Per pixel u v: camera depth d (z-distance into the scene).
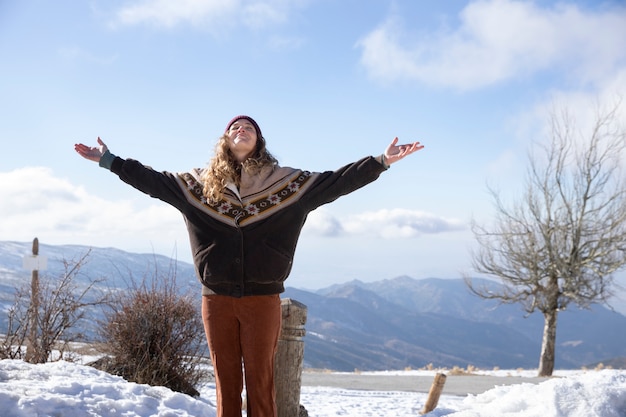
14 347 8.65
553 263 24.70
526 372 25.27
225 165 4.04
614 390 4.96
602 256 24.52
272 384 4.13
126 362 8.98
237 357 4.10
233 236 3.99
